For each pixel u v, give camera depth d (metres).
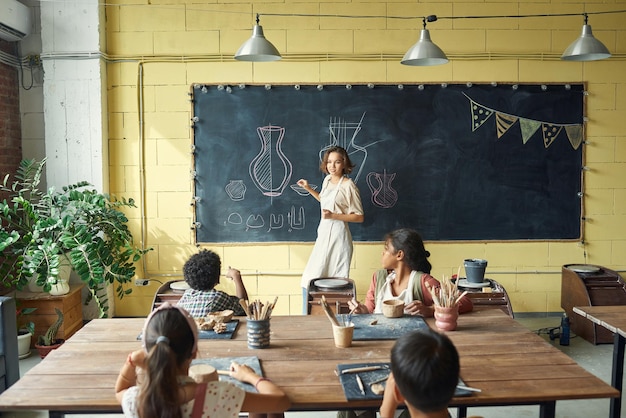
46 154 5.19
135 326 2.90
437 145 5.37
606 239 5.51
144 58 5.24
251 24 5.25
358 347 2.57
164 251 5.38
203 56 5.24
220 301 3.00
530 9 5.32
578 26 5.34
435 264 5.44
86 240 4.52
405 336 1.73
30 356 4.54
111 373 2.30
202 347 2.57
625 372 4.17
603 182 5.47
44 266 4.47
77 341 2.67
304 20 5.26
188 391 1.81
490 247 5.45
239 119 5.30
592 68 5.39
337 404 2.05
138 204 5.34
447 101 5.35
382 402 2.04
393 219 5.39
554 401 2.20
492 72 5.35
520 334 2.74
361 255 5.40
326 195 4.84
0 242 4.41
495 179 5.41
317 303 4.34
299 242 5.38
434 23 5.30
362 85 5.30
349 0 5.26
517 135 5.40
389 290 3.16
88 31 5.12
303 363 2.38
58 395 2.10
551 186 5.45
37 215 4.60
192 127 5.29
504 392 2.11
